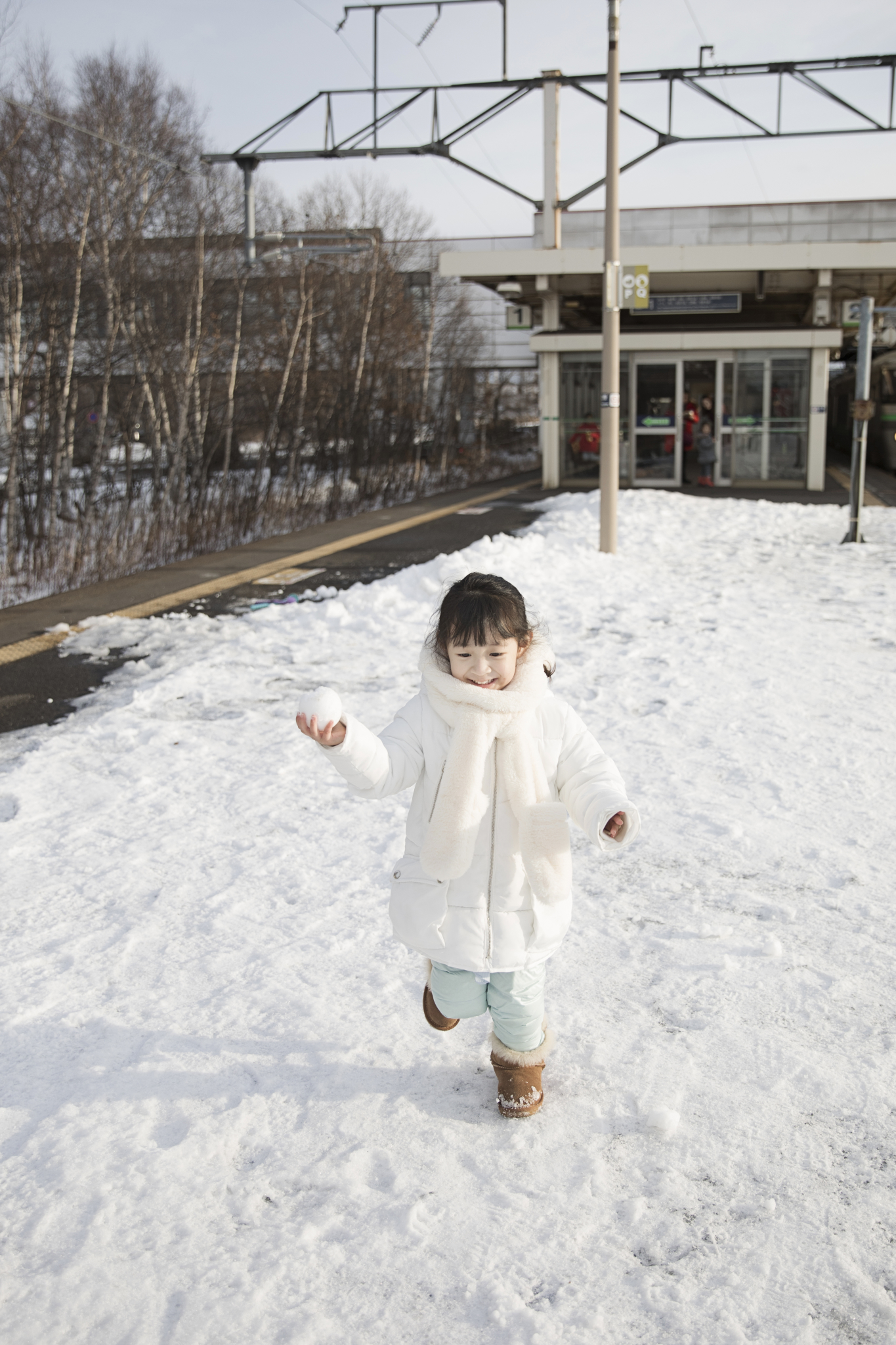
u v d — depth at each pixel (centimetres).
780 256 1978
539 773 227
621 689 652
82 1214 213
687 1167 225
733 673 684
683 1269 197
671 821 435
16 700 666
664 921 343
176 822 442
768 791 468
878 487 2203
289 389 2323
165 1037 278
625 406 2202
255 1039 277
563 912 235
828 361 2111
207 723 595
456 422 3198
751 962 314
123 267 1719
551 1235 205
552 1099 250
